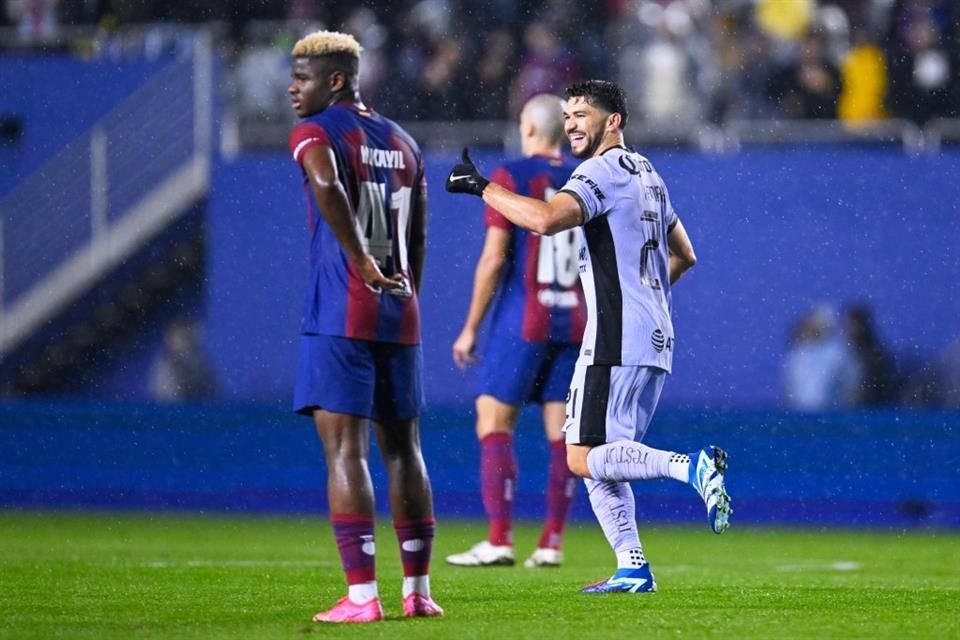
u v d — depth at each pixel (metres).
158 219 54.44
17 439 51.81
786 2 56.12
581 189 20.70
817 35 55.97
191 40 54.66
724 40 56.38
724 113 55.78
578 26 56.84
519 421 49.88
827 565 32.75
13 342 54.44
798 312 50.47
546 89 55.97
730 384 50.56
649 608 20.30
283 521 46.38
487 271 30.06
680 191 51.19
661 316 21.30
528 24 57.09
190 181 54.25
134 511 50.16
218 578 25.89
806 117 55.72
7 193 54.53
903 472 48.16
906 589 24.02
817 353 50.03
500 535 30.14
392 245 19.41
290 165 53.19
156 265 54.53
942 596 22.55
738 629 17.88
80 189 54.53
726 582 25.83
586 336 21.33
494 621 18.64
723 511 19.56
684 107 55.78
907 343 50.03
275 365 52.97
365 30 57.94
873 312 50.22
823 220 50.53
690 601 21.30
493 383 30.14
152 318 54.44
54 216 54.50
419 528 19.44
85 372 54.31
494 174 30.44
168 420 51.41
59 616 19.75
